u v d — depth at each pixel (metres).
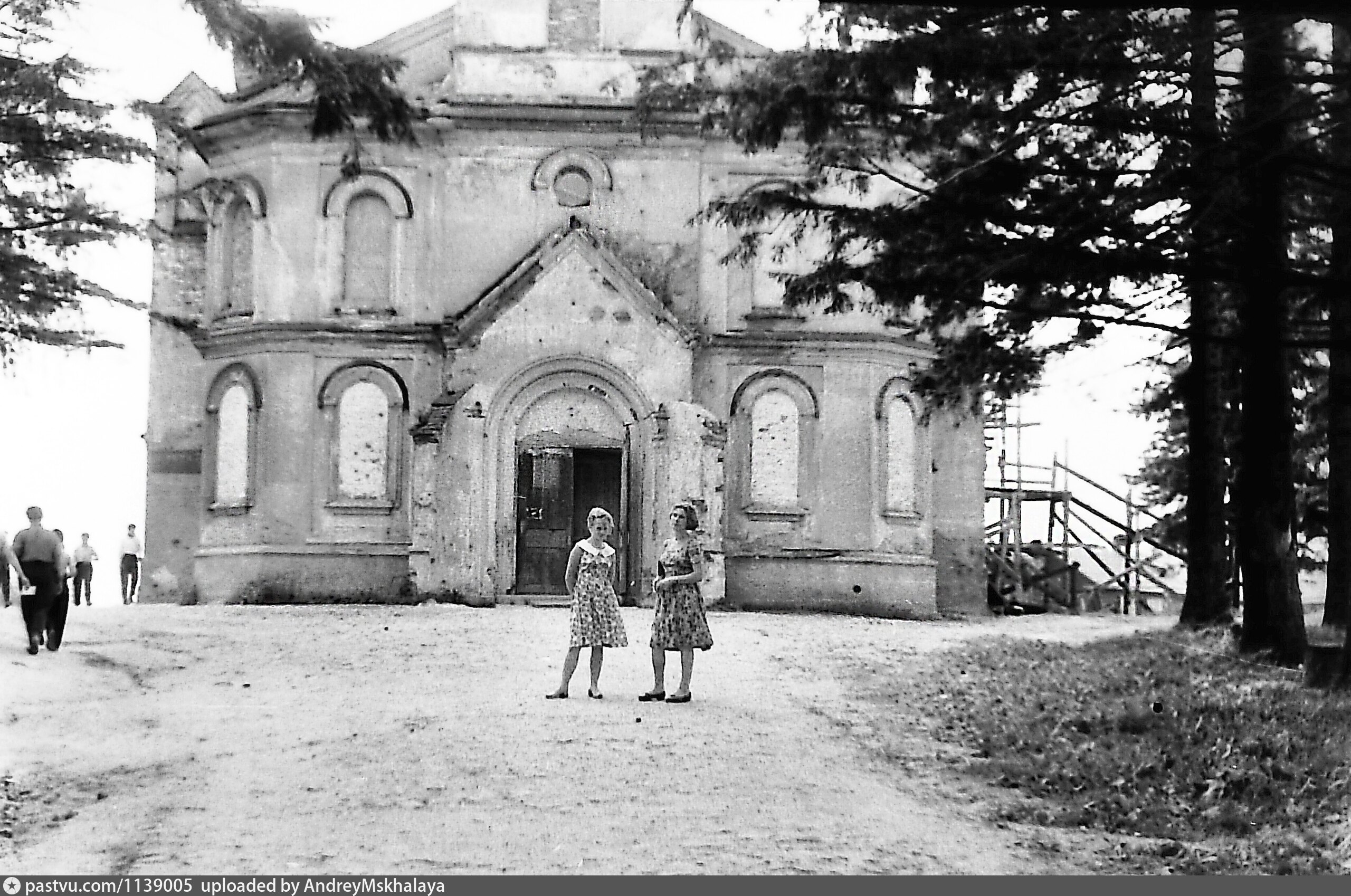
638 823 12.34
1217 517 26.66
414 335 34.25
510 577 32.44
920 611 34.75
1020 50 15.67
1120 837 12.77
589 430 32.97
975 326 20.69
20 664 21.23
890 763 15.37
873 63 16.69
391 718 17.27
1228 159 15.98
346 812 12.73
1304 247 20.34
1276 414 21.72
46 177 20.92
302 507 33.91
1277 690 18.91
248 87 35.75
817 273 18.98
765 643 24.86
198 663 22.25
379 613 29.59
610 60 35.03
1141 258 16.52
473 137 34.72
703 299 34.59
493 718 16.95
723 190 34.78
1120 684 20.70
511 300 32.75
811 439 34.50
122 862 11.27
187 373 36.41
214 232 35.38
